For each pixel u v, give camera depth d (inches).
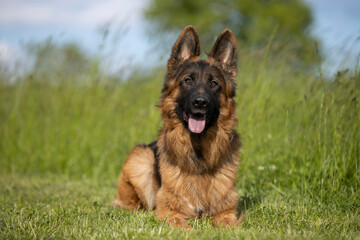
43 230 139.7
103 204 212.5
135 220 155.3
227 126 179.0
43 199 216.7
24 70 368.2
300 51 285.0
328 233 136.5
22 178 310.5
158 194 176.9
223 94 179.9
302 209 175.6
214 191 170.4
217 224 160.6
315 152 218.4
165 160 176.7
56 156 343.9
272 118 251.3
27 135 359.6
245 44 315.9
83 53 362.3
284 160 240.8
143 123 333.4
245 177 242.2
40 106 364.5
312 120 224.5
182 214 169.5
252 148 247.1
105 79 355.6
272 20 1325.0
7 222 147.8
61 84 368.2
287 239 125.5
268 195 217.0
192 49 193.2
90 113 350.0
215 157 170.6
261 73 269.4
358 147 206.2
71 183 286.2
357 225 150.3
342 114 205.5
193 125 164.6
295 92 266.4
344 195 193.8
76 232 136.9
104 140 339.3
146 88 353.1
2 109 376.5
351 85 211.6
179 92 177.8
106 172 328.8
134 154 215.0
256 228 148.0
